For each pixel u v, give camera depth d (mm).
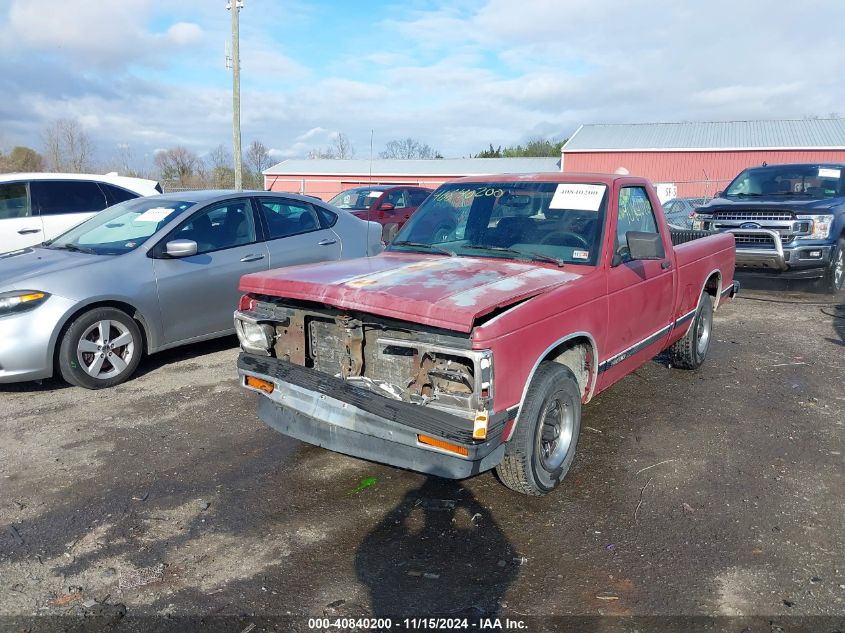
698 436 4797
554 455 3898
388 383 3506
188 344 6727
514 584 3082
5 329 5348
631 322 4559
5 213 9039
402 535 3512
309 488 4043
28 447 4629
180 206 6605
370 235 8086
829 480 4102
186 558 3309
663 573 3152
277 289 3822
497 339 3195
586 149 36125
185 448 4617
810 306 9438
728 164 33750
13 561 3287
